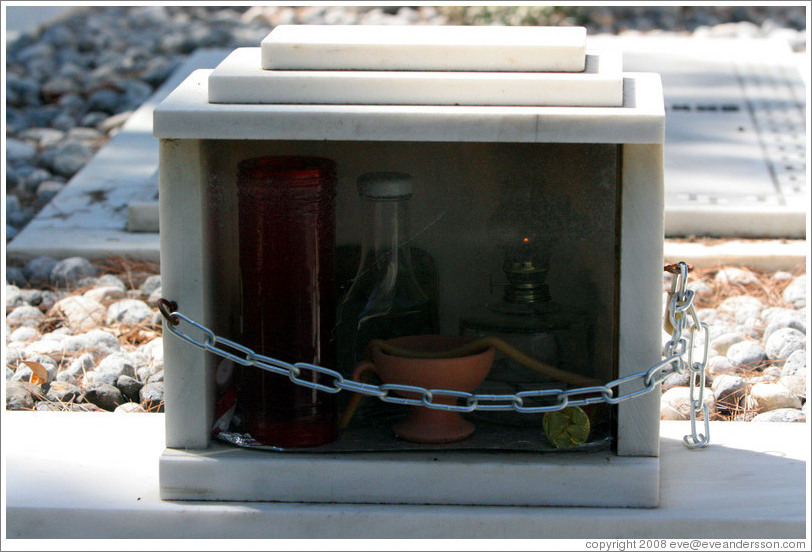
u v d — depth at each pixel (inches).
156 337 97.3
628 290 56.3
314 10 248.1
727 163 136.6
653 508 57.4
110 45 219.9
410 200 59.2
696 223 121.3
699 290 107.3
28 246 117.3
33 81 190.1
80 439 67.7
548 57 55.4
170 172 56.1
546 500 57.6
